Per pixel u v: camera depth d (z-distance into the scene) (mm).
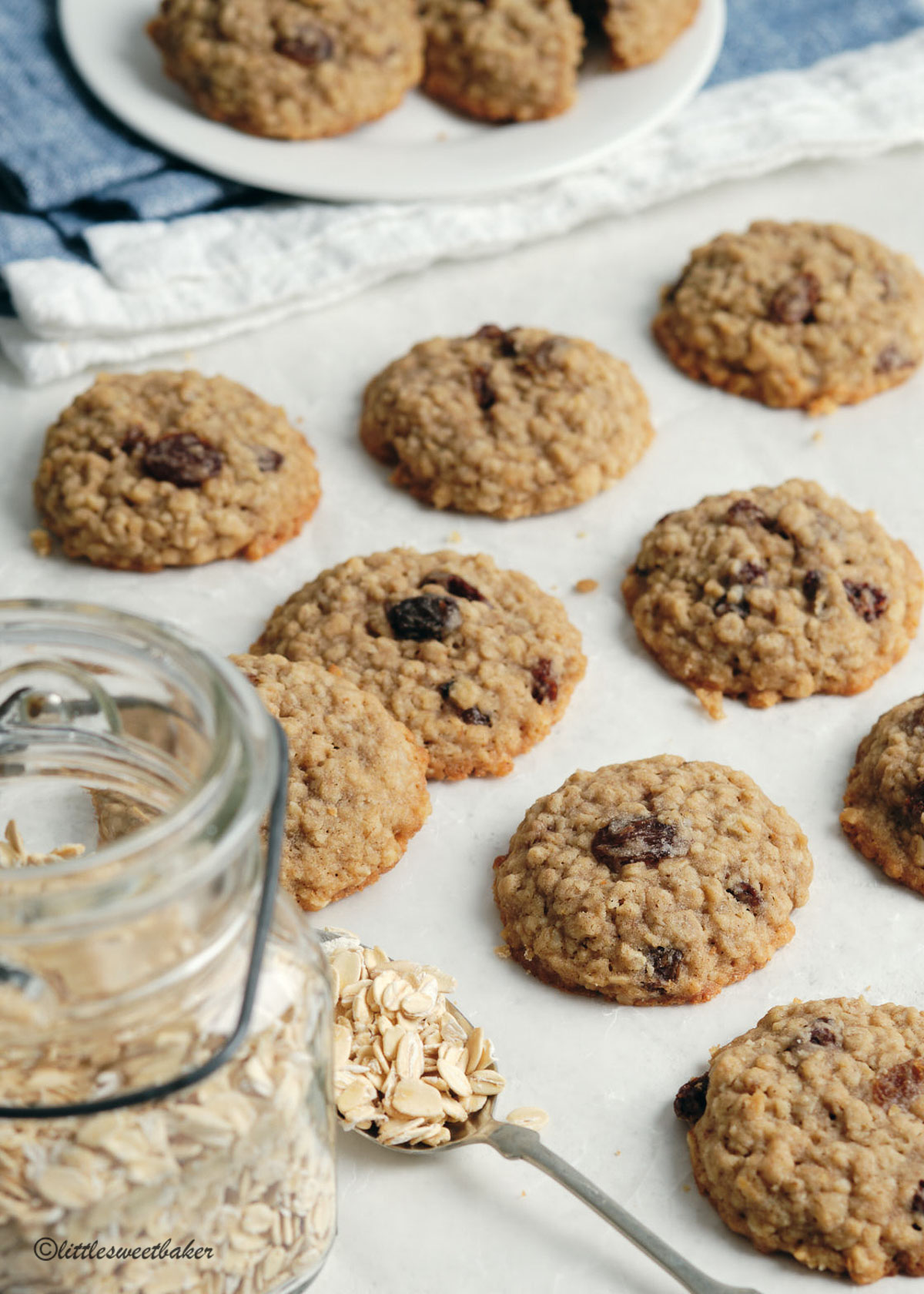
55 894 427
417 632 625
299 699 602
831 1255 532
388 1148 551
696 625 639
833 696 639
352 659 624
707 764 606
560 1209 545
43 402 699
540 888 582
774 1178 533
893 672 644
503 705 619
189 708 484
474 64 736
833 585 637
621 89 754
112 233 704
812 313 707
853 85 780
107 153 719
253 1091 499
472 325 727
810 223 735
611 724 632
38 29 747
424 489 680
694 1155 548
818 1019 559
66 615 491
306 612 634
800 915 593
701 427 703
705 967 573
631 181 752
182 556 658
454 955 585
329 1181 523
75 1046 482
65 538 660
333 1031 529
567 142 741
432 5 744
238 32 714
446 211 732
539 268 747
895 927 591
